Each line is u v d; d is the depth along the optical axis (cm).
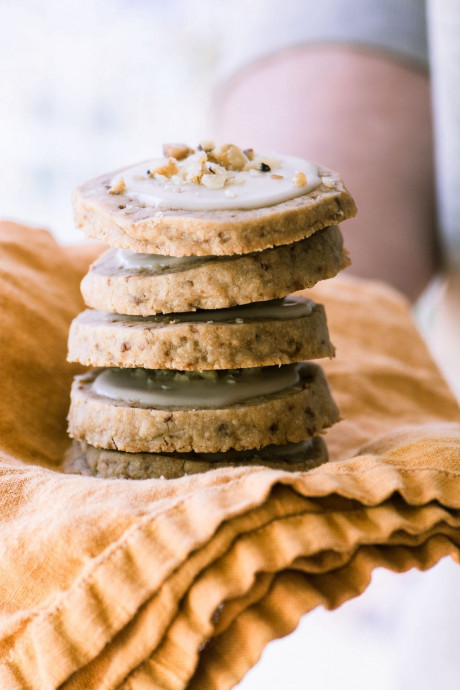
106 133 86
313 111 62
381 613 63
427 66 64
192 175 35
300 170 36
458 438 35
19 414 38
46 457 38
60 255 43
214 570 32
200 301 34
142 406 35
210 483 33
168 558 32
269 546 32
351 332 44
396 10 64
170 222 34
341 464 33
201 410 35
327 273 35
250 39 69
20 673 32
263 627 32
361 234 58
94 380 38
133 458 35
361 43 63
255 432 35
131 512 33
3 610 33
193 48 84
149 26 83
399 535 33
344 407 41
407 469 33
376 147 61
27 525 33
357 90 62
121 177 36
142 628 32
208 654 32
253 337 35
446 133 54
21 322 40
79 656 32
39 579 33
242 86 68
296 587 32
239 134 65
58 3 81
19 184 87
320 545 32
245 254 34
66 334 41
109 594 32
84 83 84
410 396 42
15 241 42
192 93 85
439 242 62
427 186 61
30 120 85
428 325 68
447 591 53
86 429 36
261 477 32
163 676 32
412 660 55
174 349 35
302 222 34
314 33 65
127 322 35
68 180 87
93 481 34
